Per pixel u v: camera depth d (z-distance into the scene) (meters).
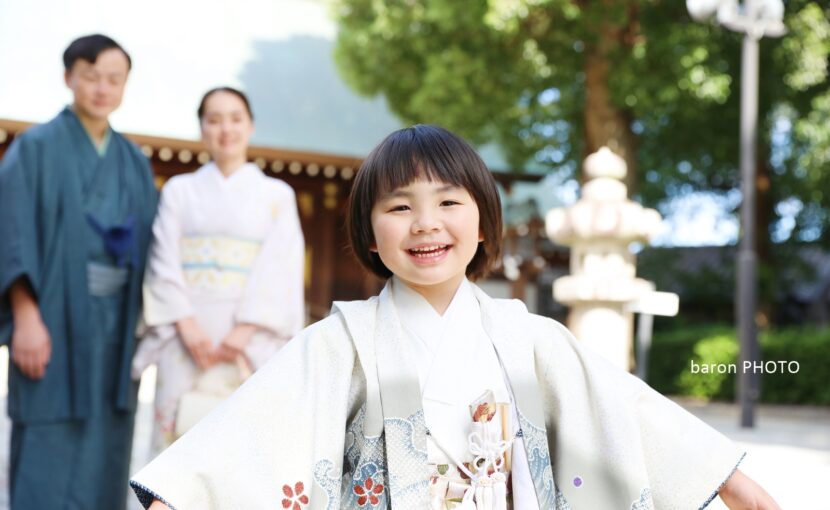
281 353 2.00
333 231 13.95
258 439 1.89
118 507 3.93
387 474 1.93
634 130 15.30
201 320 4.04
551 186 19.70
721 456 2.01
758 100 15.34
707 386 14.05
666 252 19.16
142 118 15.26
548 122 15.21
